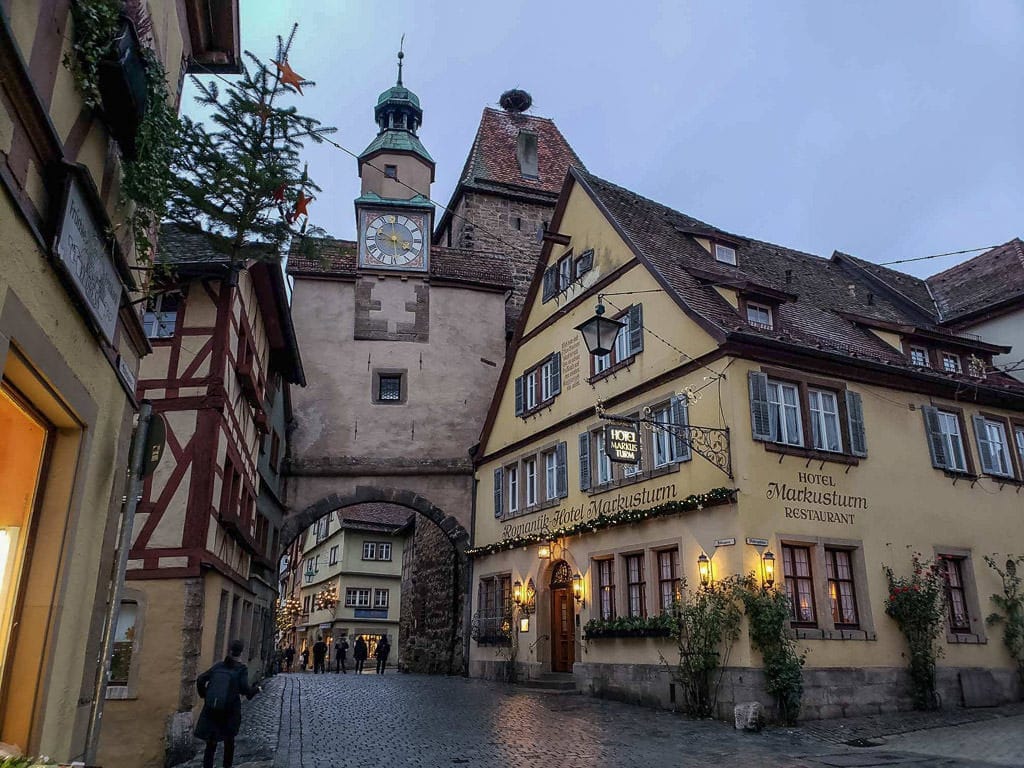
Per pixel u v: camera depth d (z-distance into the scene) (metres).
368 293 23.59
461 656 21.94
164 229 12.35
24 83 3.71
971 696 13.45
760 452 12.78
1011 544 15.39
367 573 41.72
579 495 16.89
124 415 6.09
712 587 12.45
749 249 19.36
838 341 15.73
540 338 19.84
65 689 5.03
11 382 4.36
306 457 21.98
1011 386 17.08
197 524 11.27
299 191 7.19
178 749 10.09
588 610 15.78
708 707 12.18
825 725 11.44
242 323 13.62
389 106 27.70
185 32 7.70
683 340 14.27
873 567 13.34
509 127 33.56
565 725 11.38
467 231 29.59
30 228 3.94
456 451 22.69
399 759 8.79
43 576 4.74
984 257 21.48
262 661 19.00
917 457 14.63
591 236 18.09
